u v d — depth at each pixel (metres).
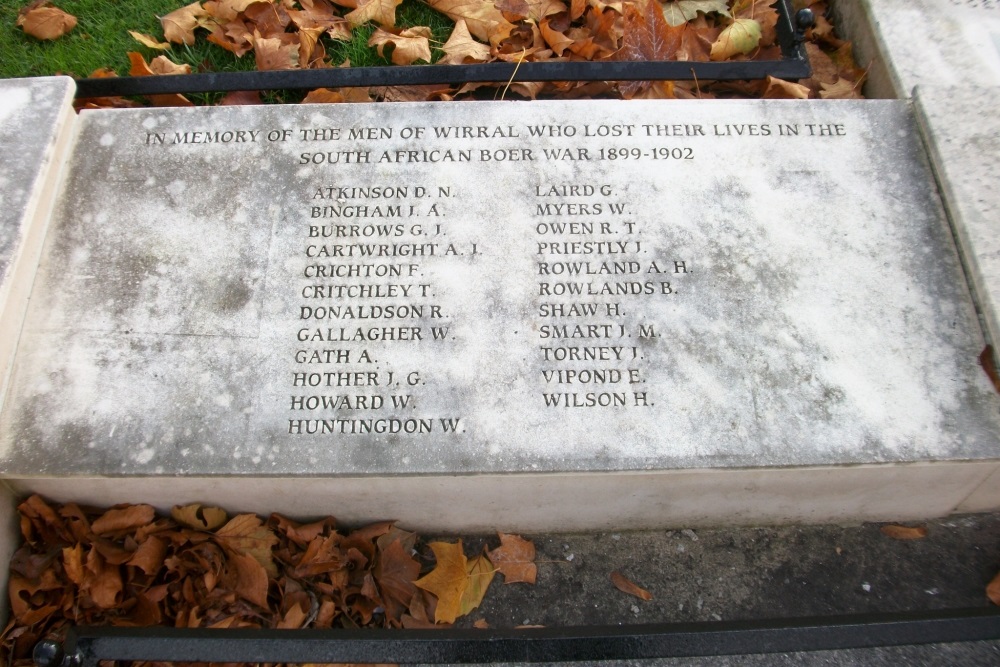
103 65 3.38
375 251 2.49
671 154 2.64
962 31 2.93
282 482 2.27
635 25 3.24
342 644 1.96
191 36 3.43
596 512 2.53
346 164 2.62
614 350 2.35
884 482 2.37
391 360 2.34
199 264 2.47
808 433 2.25
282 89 3.14
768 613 2.53
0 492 2.29
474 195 2.57
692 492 2.40
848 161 2.64
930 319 2.39
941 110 2.67
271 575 2.42
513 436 2.24
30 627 2.32
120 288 2.44
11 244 2.37
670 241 2.50
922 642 1.99
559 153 2.64
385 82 2.98
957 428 2.26
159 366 2.34
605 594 2.56
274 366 2.33
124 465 2.22
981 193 2.51
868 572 2.59
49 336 2.38
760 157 2.64
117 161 2.64
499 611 2.53
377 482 2.27
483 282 2.44
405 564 2.46
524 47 3.40
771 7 3.43
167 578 2.41
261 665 2.33
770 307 2.41
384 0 3.37
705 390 2.30
